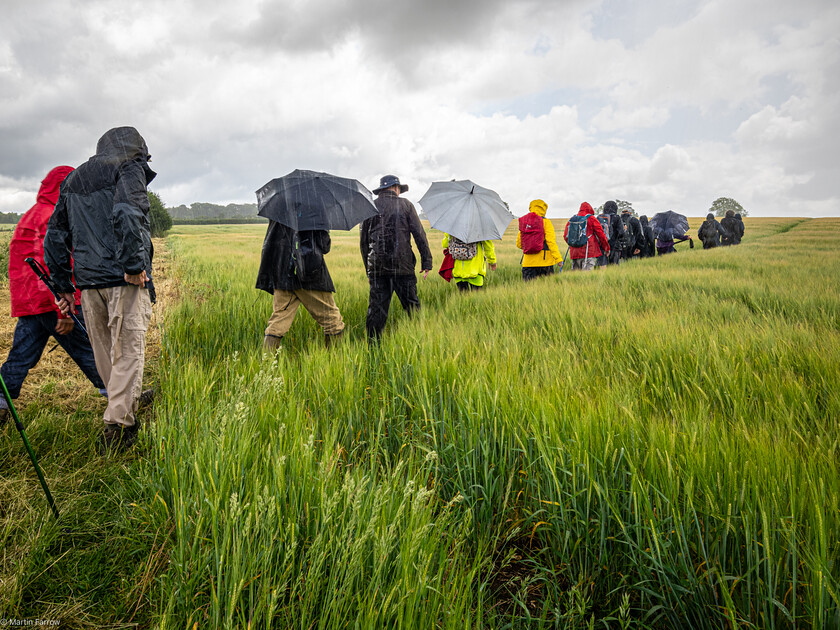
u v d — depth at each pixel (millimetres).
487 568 1926
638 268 9906
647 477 1868
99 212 2732
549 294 6191
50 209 3117
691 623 1555
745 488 1660
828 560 1409
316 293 4348
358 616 1325
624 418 2207
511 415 2355
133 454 2719
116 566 1875
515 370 2982
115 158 2760
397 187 4973
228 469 1918
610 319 4559
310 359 3471
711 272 9039
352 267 11500
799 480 1727
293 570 1634
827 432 2191
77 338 3225
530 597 1831
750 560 1490
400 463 1813
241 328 4969
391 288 5039
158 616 1528
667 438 1984
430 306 6543
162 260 15156
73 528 2053
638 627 1558
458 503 2102
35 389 3543
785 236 30500
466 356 3297
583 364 3322
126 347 2777
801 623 1395
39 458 2578
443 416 2459
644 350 3502
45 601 1699
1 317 5941
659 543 1611
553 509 1909
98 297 2801
